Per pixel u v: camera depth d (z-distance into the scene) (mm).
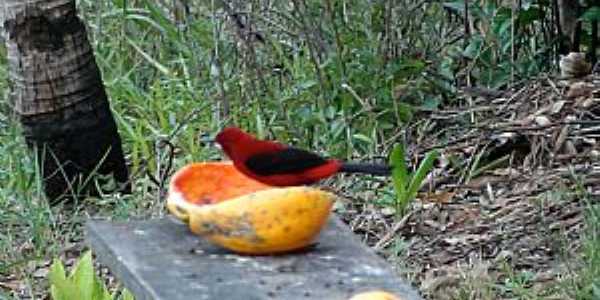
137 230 6062
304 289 5383
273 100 11430
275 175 6004
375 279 5516
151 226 6113
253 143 6031
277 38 12227
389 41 11469
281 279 5484
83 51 10531
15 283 9273
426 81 11523
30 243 9820
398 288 5438
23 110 10500
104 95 10703
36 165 10250
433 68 11609
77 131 10547
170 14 13578
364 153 10836
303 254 5750
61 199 10539
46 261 9539
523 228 9094
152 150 11078
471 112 10969
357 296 5031
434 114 11078
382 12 11555
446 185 10133
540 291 7977
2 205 10234
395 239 9195
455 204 9734
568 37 11688
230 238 5711
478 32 12109
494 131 10453
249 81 11492
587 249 8211
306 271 5566
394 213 9664
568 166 9992
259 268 5602
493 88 11555
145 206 10219
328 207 5730
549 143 10273
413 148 10688
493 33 11664
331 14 11203
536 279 8211
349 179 10250
